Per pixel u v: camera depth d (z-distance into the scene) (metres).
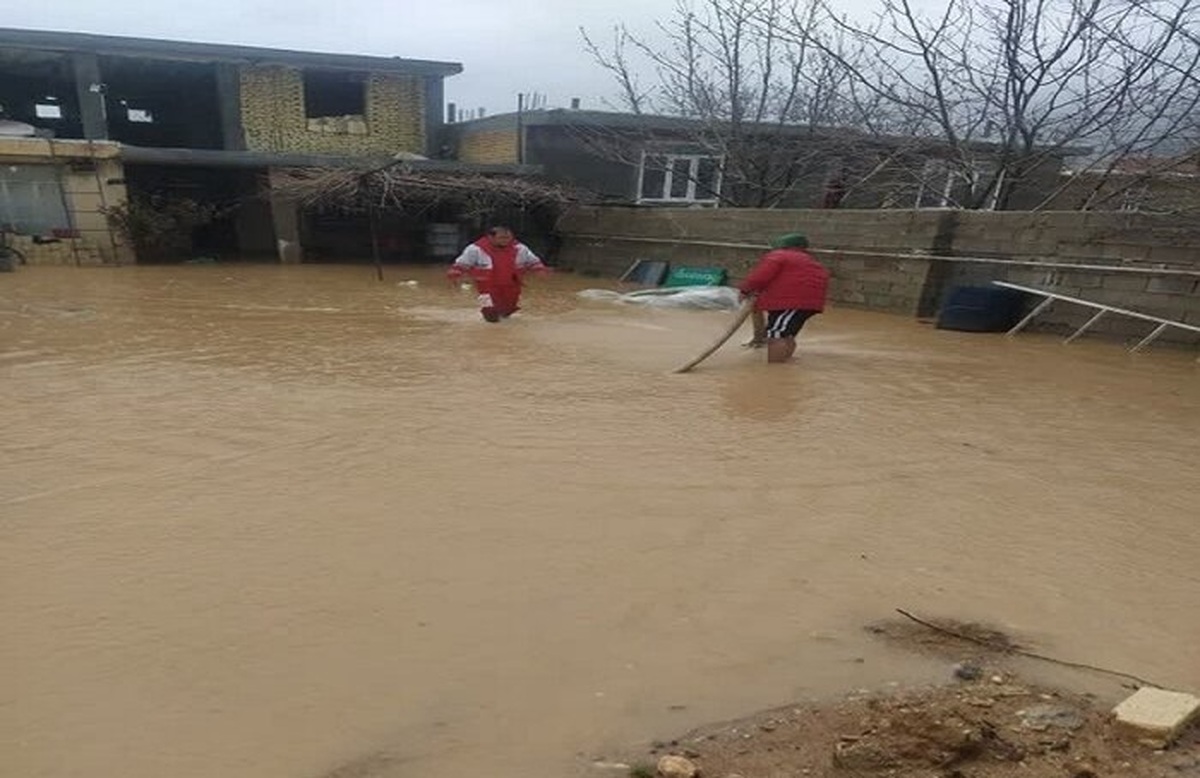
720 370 8.73
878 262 14.09
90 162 18.64
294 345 9.73
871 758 2.55
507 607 3.59
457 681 3.05
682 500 4.89
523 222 22.86
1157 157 13.12
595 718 2.84
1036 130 14.45
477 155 24.56
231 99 22.50
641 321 12.52
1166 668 3.20
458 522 4.49
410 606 3.59
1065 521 4.71
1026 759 2.58
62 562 3.96
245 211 23.41
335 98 24.95
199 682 3.02
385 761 2.62
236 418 6.44
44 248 18.73
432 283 17.62
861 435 6.33
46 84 24.83
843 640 3.38
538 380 7.99
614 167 23.25
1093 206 13.77
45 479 5.07
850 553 4.23
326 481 5.09
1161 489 5.27
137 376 7.88
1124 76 13.02
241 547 4.14
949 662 3.22
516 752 2.66
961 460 5.77
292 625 3.42
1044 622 3.56
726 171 21.22
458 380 7.92
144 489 4.92
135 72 23.77
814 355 9.76
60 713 2.83
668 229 18.91
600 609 3.60
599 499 4.87
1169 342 10.30
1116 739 2.68
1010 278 12.20
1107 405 7.42
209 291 15.12
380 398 7.14
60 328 10.66
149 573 3.86
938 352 10.09
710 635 3.40
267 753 2.64
